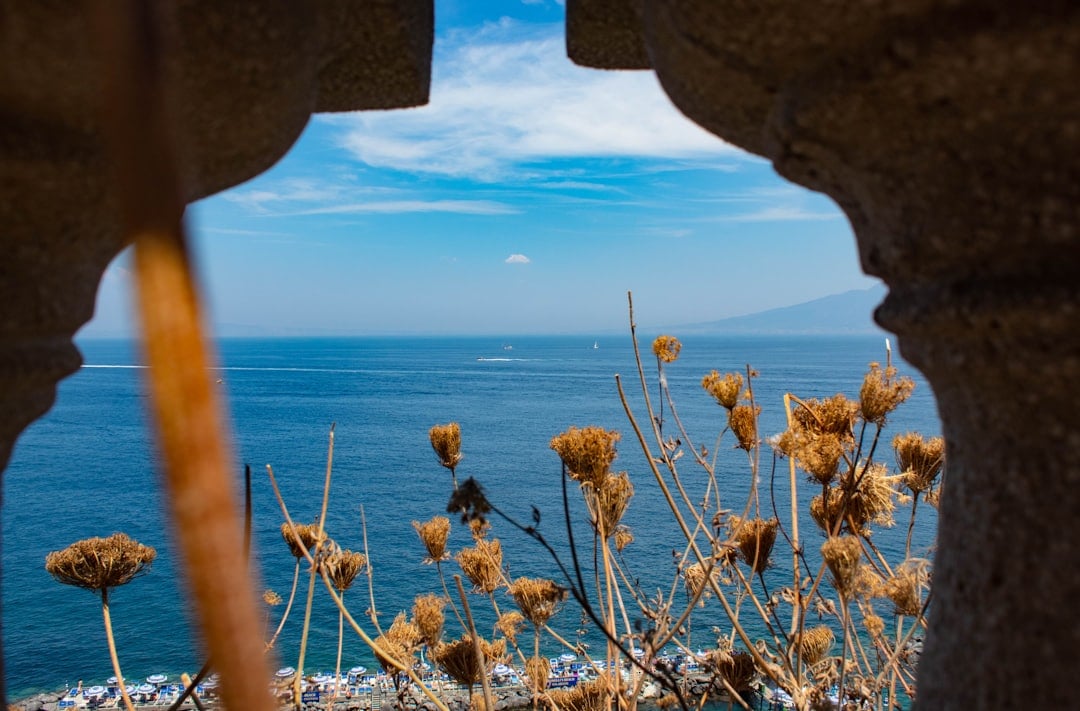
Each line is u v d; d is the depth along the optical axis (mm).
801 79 965
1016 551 934
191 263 470
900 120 890
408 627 2758
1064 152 806
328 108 1465
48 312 938
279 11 916
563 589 1882
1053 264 845
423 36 1386
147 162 452
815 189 1122
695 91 1120
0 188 831
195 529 447
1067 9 719
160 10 517
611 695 2320
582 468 2244
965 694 993
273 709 467
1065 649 876
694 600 2217
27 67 783
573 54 1572
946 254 927
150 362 449
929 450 2443
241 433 60344
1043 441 901
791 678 2182
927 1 788
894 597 2111
